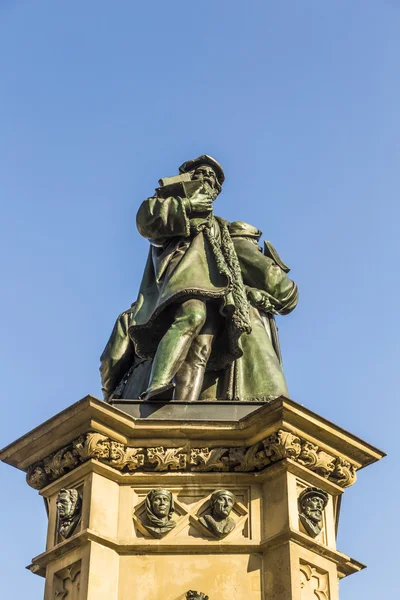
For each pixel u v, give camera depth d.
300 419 13.67
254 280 16.30
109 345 16.23
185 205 15.71
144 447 13.77
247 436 13.80
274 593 12.99
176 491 13.66
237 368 15.38
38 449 14.10
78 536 13.12
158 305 15.18
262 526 13.44
